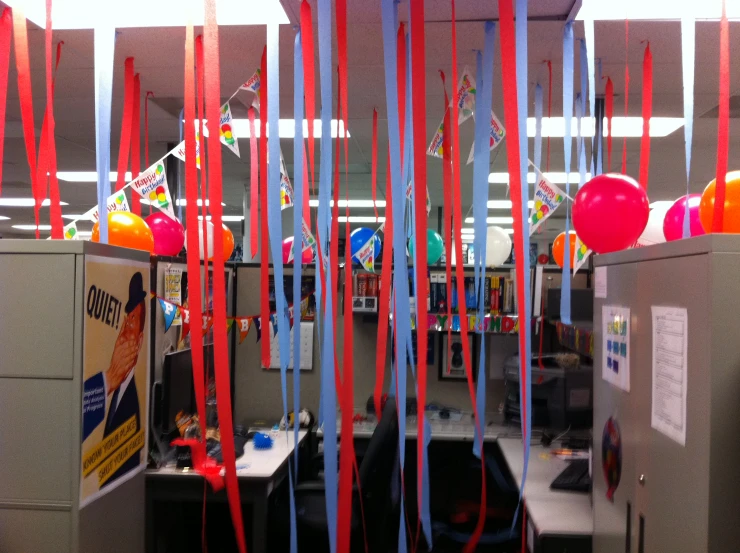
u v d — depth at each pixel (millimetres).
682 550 953
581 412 2807
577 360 2875
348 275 1322
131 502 1757
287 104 3547
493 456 3092
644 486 1135
